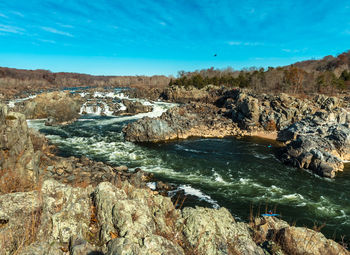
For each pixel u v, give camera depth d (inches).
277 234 484.7
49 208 376.8
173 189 1024.9
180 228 436.1
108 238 349.1
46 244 299.7
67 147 1588.3
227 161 1400.1
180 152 1560.0
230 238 436.8
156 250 304.8
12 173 629.9
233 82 4306.1
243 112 2351.1
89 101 3245.6
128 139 1818.4
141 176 1109.1
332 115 1908.2
